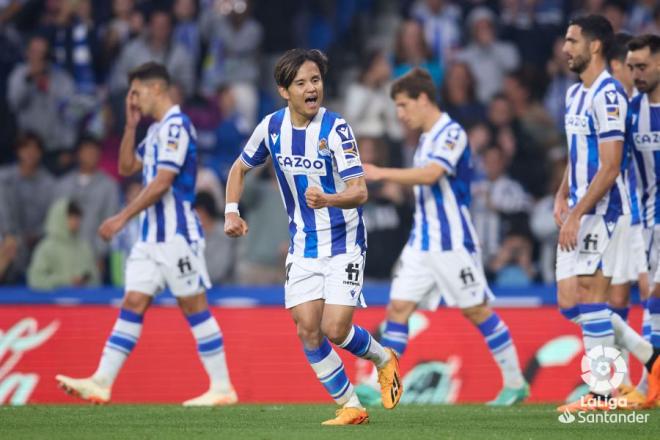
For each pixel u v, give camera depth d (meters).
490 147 43.94
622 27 52.50
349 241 21.84
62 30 48.56
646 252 27.16
